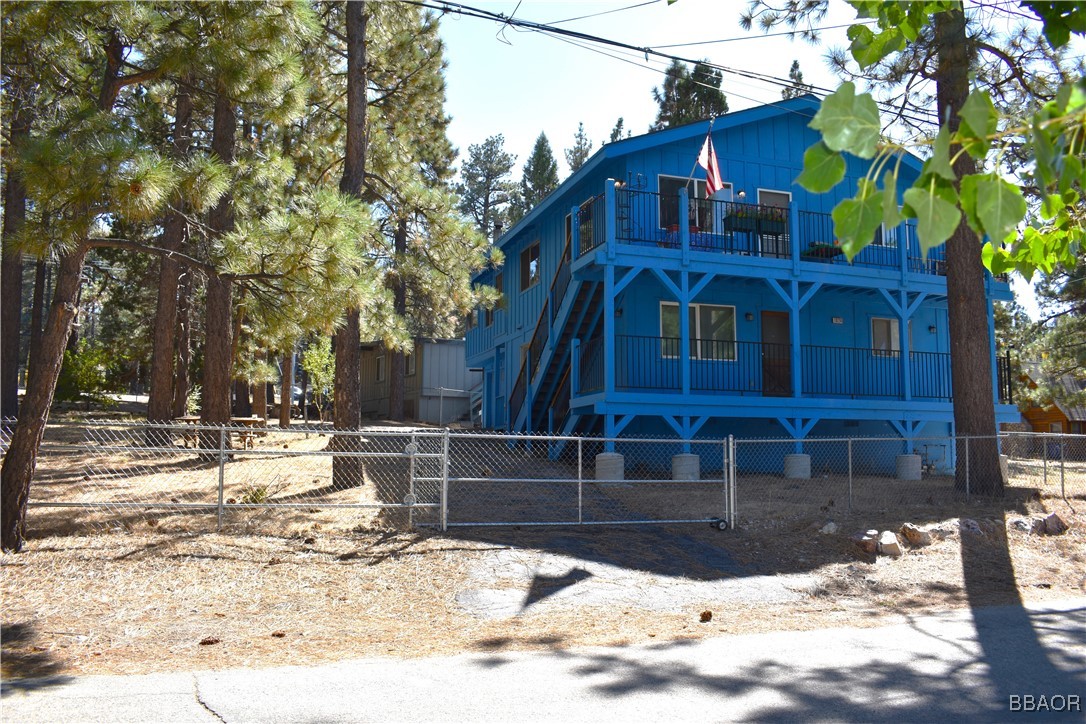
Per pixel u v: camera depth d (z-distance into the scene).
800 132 18.08
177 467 13.73
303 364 28.70
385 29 17.36
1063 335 26.75
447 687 5.15
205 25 8.12
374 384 36.78
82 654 5.69
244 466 14.30
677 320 16.53
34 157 6.61
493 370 24.81
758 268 15.46
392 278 14.57
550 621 6.98
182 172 7.37
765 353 17.11
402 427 25.84
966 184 1.94
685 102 33.00
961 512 11.35
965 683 5.35
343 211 8.02
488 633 6.58
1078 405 26.33
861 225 1.97
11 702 4.71
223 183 7.61
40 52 7.99
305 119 16.30
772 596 8.05
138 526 8.91
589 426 15.82
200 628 6.37
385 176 15.22
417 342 31.84
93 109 7.37
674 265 14.82
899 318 16.92
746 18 12.25
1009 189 1.89
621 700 4.93
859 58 3.17
